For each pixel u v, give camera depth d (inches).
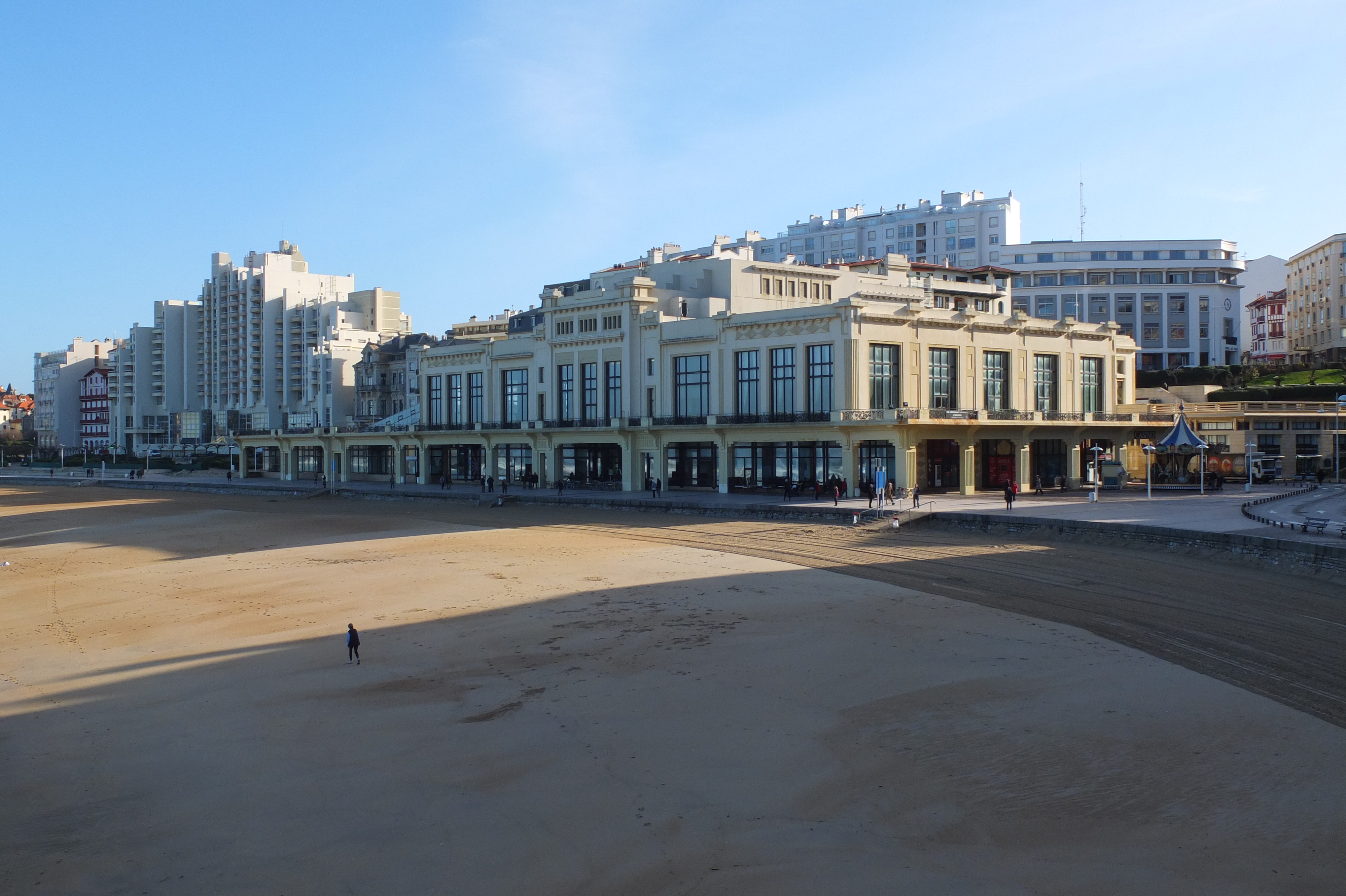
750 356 2859.3
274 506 3292.3
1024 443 2824.8
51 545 2226.9
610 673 935.7
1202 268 5428.2
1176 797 626.2
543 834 599.2
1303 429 3235.7
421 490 3526.1
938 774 673.6
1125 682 858.1
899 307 2657.5
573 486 3388.3
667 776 681.6
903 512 2078.0
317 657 1040.2
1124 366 3479.3
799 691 862.5
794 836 588.1
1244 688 830.5
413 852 581.3
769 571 1504.7
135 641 1147.3
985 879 533.0
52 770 730.8
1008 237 6259.8
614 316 3230.8
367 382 5659.5
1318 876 524.7
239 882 553.3
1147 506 2155.5
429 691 895.7
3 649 1131.3
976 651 976.9
